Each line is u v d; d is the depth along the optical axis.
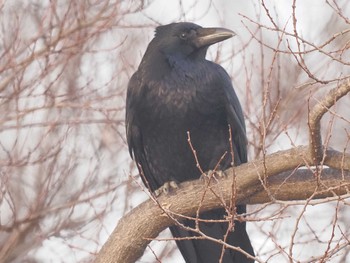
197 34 13.02
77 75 15.65
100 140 15.62
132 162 15.12
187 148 12.85
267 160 10.80
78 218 15.13
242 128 12.84
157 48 13.05
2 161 14.81
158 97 12.79
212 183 11.16
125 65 15.85
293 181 10.98
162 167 13.12
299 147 10.68
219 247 12.29
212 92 12.77
